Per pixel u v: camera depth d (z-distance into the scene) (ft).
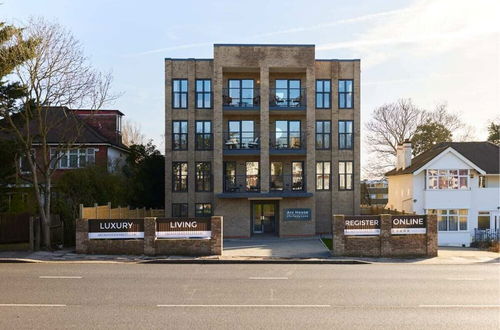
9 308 31.07
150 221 62.90
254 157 104.06
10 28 63.77
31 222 65.46
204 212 103.96
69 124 91.04
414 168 108.27
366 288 39.40
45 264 54.80
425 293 37.37
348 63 107.14
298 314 29.86
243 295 35.88
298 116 104.73
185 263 57.82
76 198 85.46
